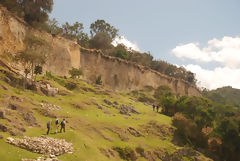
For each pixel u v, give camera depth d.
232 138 36.00
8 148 15.27
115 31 105.00
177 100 47.84
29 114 23.16
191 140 36.88
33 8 58.09
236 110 47.62
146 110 47.91
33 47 45.75
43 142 17.36
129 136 29.48
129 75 85.50
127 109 43.06
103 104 41.84
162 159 28.86
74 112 32.12
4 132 17.69
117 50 96.00
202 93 131.88
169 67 126.12
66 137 21.00
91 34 103.50
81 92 47.75
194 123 38.41
